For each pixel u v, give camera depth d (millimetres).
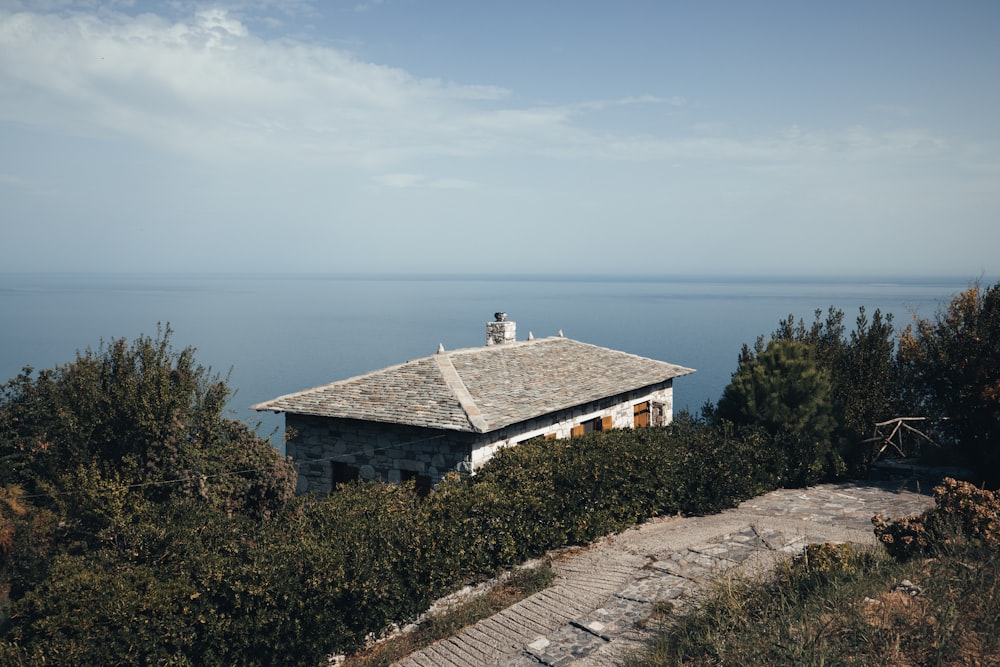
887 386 21172
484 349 21984
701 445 16422
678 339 148625
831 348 22781
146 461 13109
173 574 9359
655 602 9812
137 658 8484
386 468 17766
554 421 19234
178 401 13469
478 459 16406
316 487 19016
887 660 5992
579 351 24531
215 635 8992
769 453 18000
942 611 6457
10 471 16703
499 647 9242
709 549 12352
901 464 20578
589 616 9633
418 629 10648
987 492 9008
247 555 9820
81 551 11453
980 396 17641
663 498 15195
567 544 13781
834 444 19484
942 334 20062
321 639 9656
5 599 12328
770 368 20047
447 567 11164
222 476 13758
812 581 8758
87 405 13984
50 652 8055
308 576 9672
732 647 7043
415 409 17281
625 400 22672
